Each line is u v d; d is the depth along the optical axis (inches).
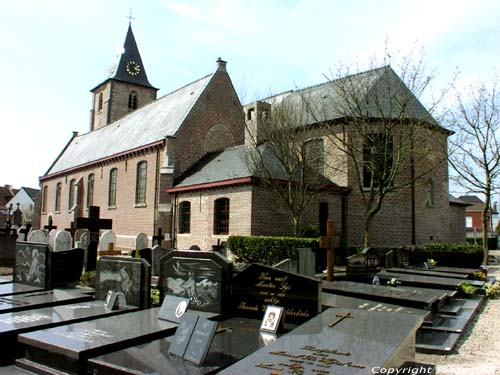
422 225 903.7
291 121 770.2
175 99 1152.8
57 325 247.9
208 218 804.0
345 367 149.5
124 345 209.3
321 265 628.1
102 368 185.3
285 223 761.6
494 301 454.0
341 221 855.7
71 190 1422.2
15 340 231.9
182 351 192.4
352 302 327.6
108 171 1186.0
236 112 1088.2
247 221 717.9
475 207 2470.5
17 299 319.0
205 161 963.3
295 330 190.4
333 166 878.4
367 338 177.8
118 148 1192.2
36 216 1669.5
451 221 1214.9
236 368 153.0
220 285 273.0
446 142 839.7
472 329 330.3
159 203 906.1
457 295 451.2
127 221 1062.4
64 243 620.7
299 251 476.7
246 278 274.4
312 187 756.0
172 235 891.4
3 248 761.6
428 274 533.3
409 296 355.9
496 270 797.2
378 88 821.2
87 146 1508.4
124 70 1738.4
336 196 848.9
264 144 812.6
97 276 334.0
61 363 200.7
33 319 255.9
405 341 177.8
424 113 789.2
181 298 254.7
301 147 741.3
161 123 1080.8
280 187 726.5
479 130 823.7
